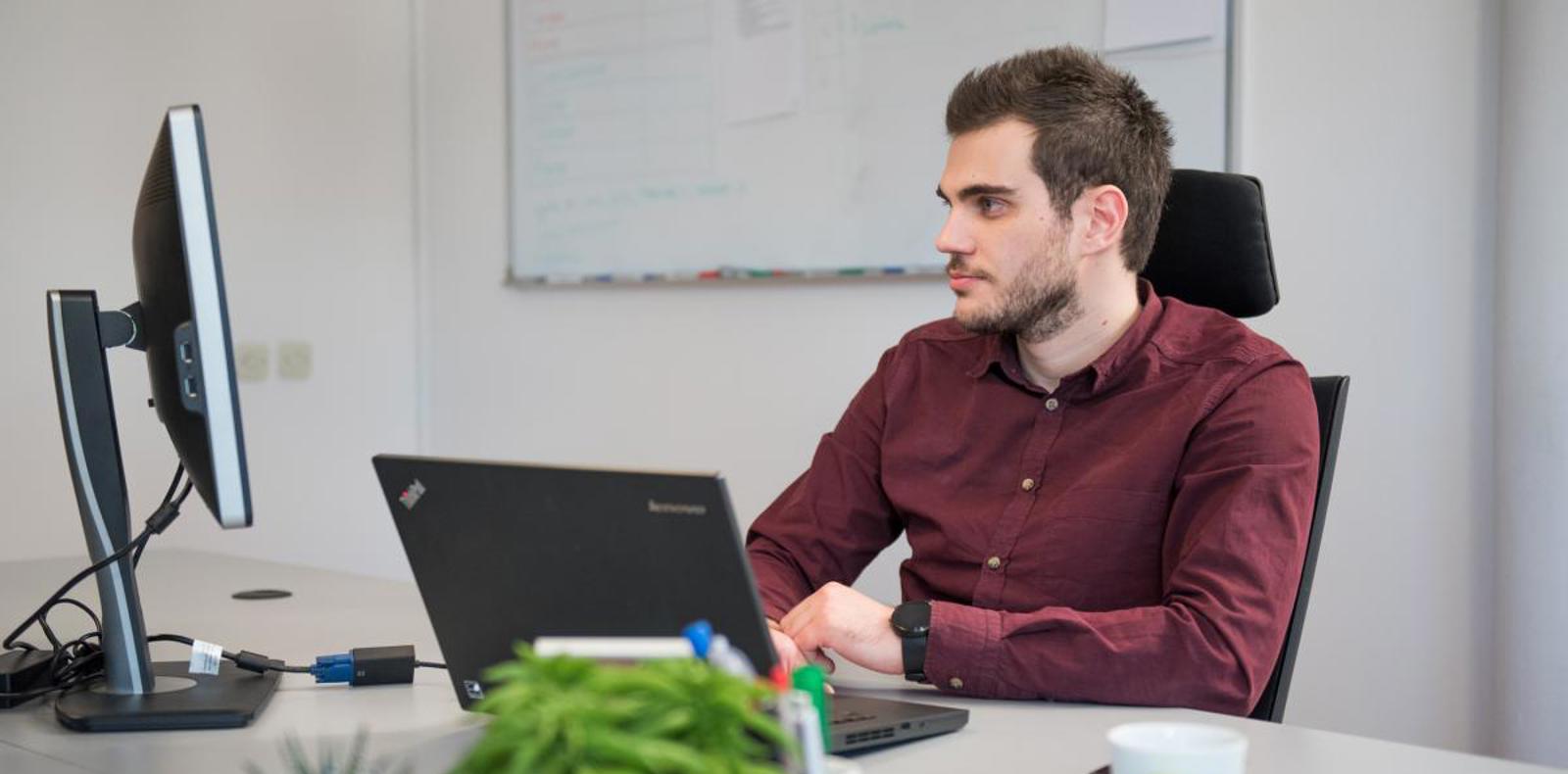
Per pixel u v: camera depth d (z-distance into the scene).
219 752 1.07
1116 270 1.50
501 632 1.08
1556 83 2.03
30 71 2.88
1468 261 2.19
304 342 3.32
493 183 3.42
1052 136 1.43
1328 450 1.47
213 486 1.08
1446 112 2.20
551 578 1.01
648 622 0.97
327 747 1.08
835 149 2.84
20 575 2.03
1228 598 1.27
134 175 3.05
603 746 0.59
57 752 1.07
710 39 3.03
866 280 2.83
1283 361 1.45
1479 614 2.20
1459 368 2.21
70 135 2.95
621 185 3.19
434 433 3.58
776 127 2.93
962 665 1.23
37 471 2.92
